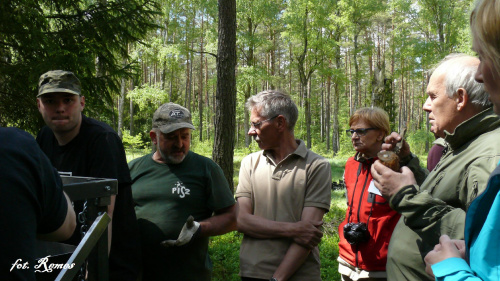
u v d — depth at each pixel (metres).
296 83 58.41
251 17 30.22
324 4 31.33
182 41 36.06
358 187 2.98
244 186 2.71
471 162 1.55
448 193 1.62
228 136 7.95
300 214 2.53
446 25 29.52
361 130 2.99
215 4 27.88
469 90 1.67
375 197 2.80
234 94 8.07
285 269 2.39
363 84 62.78
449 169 1.64
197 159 2.80
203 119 49.94
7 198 1.08
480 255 1.07
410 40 32.25
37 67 5.49
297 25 31.22
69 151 2.38
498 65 1.04
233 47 7.97
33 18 5.78
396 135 2.38
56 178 1.27
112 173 2.31
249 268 2.52
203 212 2.76
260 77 30.09
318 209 2.49
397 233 1.82
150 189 2.71
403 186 1.62
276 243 2.50
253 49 31.94
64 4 6.32
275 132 2.60
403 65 42.56
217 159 7.94
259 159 2.73
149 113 40.75
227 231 2.75
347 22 33.28
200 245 2.69
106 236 1.85
